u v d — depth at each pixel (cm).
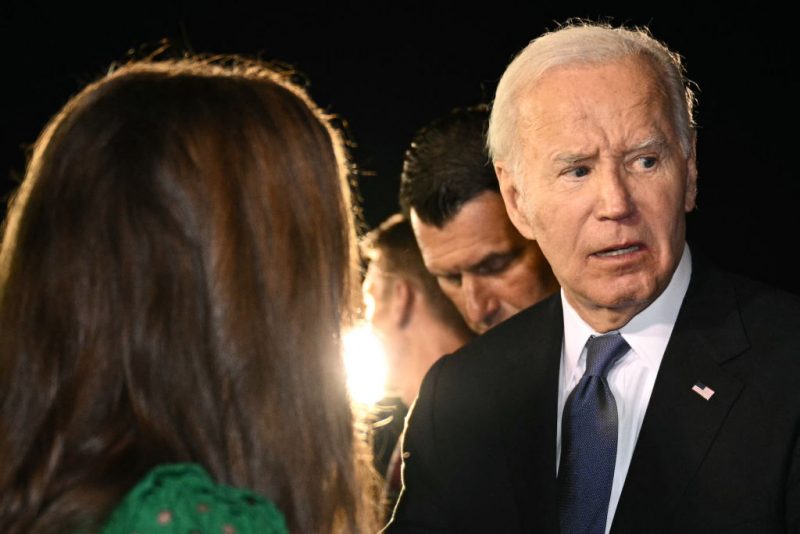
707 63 557
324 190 165
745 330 241
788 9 546
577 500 245
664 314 247
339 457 164
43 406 150
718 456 231
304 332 161
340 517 165
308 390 161
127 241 152
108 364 151
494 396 265
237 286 155
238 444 155
